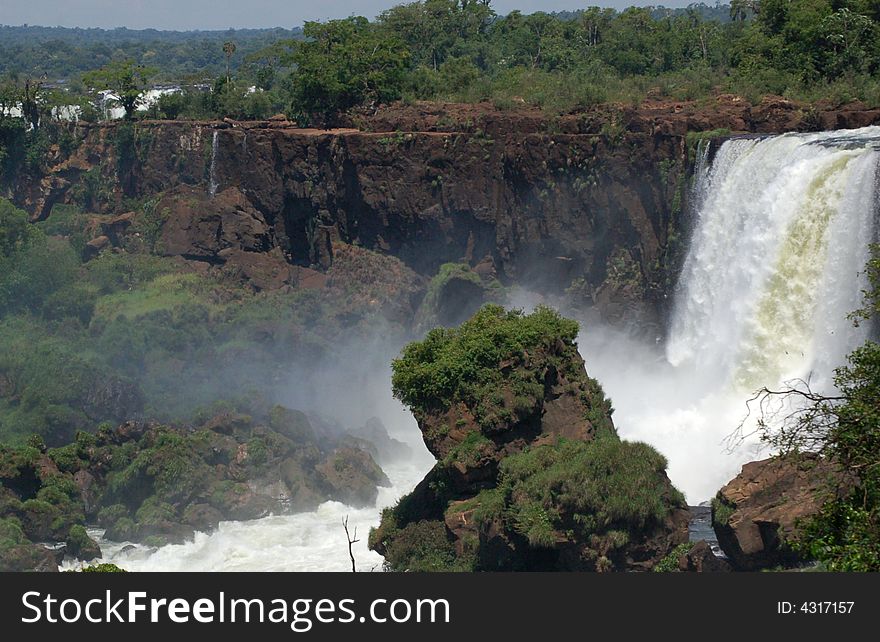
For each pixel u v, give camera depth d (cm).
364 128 11044
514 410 5728
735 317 7794
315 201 10919
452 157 10156
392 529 6006
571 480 5106
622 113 9394
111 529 6944
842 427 3797
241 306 10319
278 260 11150
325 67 11694
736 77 10556
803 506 4753
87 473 7425
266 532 6838
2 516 6794
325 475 7312
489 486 5719
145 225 11794
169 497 7044
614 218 9312
